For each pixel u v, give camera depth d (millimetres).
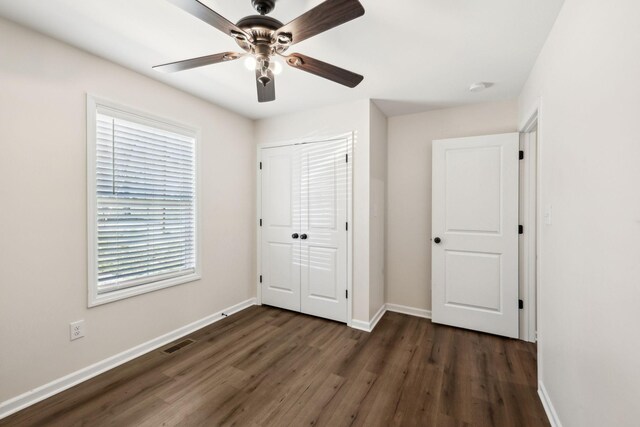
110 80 2088
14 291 1658
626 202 908
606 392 1030
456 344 2496
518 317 2600
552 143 1634
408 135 3193
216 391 1855
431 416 1636
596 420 1102
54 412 1654
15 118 1651
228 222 3141
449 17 1580
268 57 1487
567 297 1394
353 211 2881
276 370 2096
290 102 2891
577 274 1279
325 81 2396
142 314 2332
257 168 3453
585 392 1195
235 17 1605
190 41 1843
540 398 1788
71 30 1721
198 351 2367
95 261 2020
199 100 2781
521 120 2541
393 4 1477
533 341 2547
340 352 2357
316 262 3105
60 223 1843
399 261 3258
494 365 2162
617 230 961
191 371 2076
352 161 2873
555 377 1564
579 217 1261
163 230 2502
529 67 2125
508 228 2619
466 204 2779
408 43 1837
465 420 1605
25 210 1695
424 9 1518
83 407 1696
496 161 2662
